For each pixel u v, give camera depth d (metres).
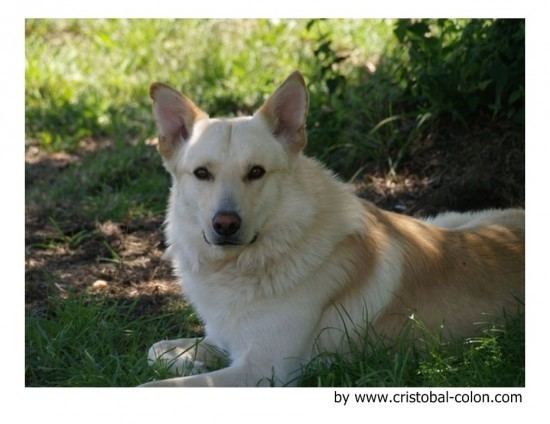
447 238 6.34
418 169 8.60
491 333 5.94
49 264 7.78
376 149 8.83
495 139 8.38
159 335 6.51
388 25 11.15
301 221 5.72
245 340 5.77
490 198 8.12
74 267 7.74
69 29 13.07
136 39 12.26
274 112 5.78
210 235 5.55
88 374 5.82
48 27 13.05
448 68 8.64
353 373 5.64
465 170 8.31
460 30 8.77
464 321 6.07
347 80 9.76
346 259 5.84
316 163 6.04
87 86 11.38
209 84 11.05
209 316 5.92
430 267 6.09
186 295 6.16
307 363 5.75
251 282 5.74
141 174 9.34
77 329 6.49
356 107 9.24
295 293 5.72
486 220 6.82
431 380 5.46
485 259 6.30
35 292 7.27
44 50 12.21
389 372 5.48
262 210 5.61
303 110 5.75
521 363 5.68
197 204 5.70
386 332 5.93
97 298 7.08
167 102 5.91
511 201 8.03
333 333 5.82
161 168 9.50
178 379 5.48
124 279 7.51
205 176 5.64
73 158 10.10
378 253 5.95
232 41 12.04
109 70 11.74
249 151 5.58
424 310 6.00
